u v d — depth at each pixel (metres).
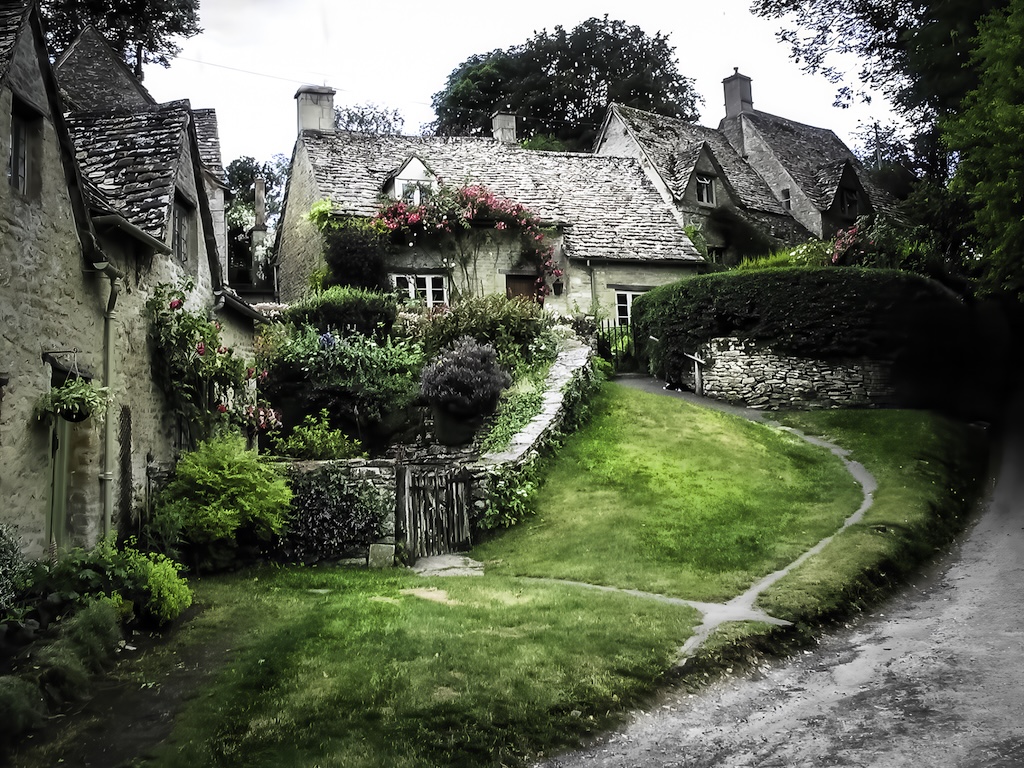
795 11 26.81
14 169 7.91
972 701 6.30
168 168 11.24
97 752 5.43
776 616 8.20
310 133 26.70
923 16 23.17
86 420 8.95
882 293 18.56
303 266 25.72
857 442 15.70
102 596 7.39
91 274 9.12
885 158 39.12
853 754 5.58
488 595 8.84
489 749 5.68
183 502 9.92
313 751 5.50
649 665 6.96
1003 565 10.16
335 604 8.46
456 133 46.81
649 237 26.67
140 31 30.80
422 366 15.62
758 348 18.73
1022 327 22.00
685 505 12.04
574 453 14.29
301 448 13.26
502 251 24.69
